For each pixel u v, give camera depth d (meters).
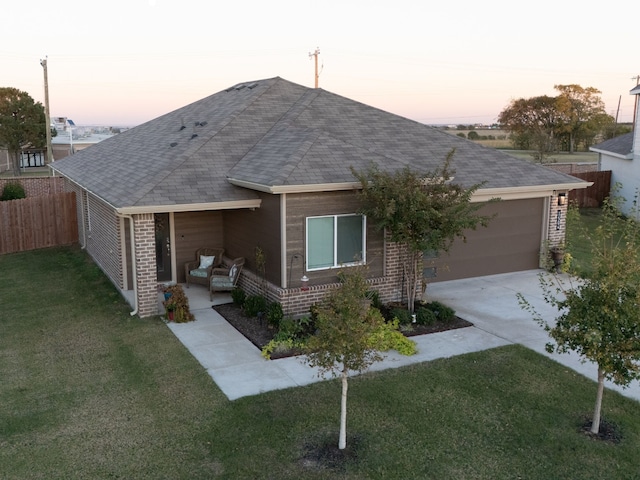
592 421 8.88
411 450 8.12
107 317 14.05
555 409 9.33
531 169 18.44
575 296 8.36
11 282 17.55
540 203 18.48
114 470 7.66
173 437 8.47
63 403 9.57
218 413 9.16
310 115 17.88
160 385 10.21
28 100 55.25
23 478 7.48
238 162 15.67
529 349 11.90
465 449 8.17
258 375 10.62
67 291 16.42
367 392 9.89
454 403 9.52
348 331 7.75
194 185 14.33
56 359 11.46
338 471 7.61
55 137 74.81
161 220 16.69
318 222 13.66
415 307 14.24
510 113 76.38
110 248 17.22
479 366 11.02
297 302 13.54
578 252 21.67
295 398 9.67
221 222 17.34
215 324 13.48
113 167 18.62
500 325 13.46
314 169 13.69
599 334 7.79
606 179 31.19
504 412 9.23
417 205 12.51
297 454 8.01
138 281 13.89
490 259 18.02
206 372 10.75
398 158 16.42
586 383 10.27
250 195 14.31
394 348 11.88
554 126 73.38
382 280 14.59
